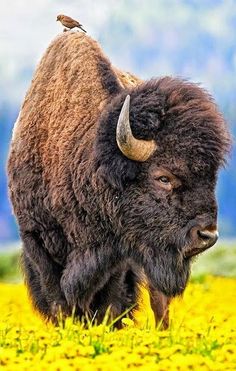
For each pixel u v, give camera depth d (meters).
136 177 32.88
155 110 32.75
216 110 33.12
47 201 35.81
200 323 38.81
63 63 37.12
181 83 33.50
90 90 35.91
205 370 24.34
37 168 36.34
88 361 24.88
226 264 82.12
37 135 36.59
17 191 37.03
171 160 32.38
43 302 37.22
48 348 26.69
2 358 25.33
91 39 37.59
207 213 32.16
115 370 23.89
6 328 31.78
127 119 31.95
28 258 37.25
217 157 32.38
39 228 36.34
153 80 33.97
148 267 33.47
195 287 62.50
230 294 59.59
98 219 34.34
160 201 32.59
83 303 35.19
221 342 28.48
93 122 35.16
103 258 34.66
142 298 37.56
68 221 35.19
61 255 36.09
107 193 33.56
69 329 29.55
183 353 26.28
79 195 34.50
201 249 32.28
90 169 33.97
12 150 37.75
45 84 37.50
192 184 32.31
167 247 32.88
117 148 32.97
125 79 39.06
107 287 35.94
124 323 34.38
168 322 37.06
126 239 33.69
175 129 32.47
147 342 27.31
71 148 35.06
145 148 32.38
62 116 36.06
